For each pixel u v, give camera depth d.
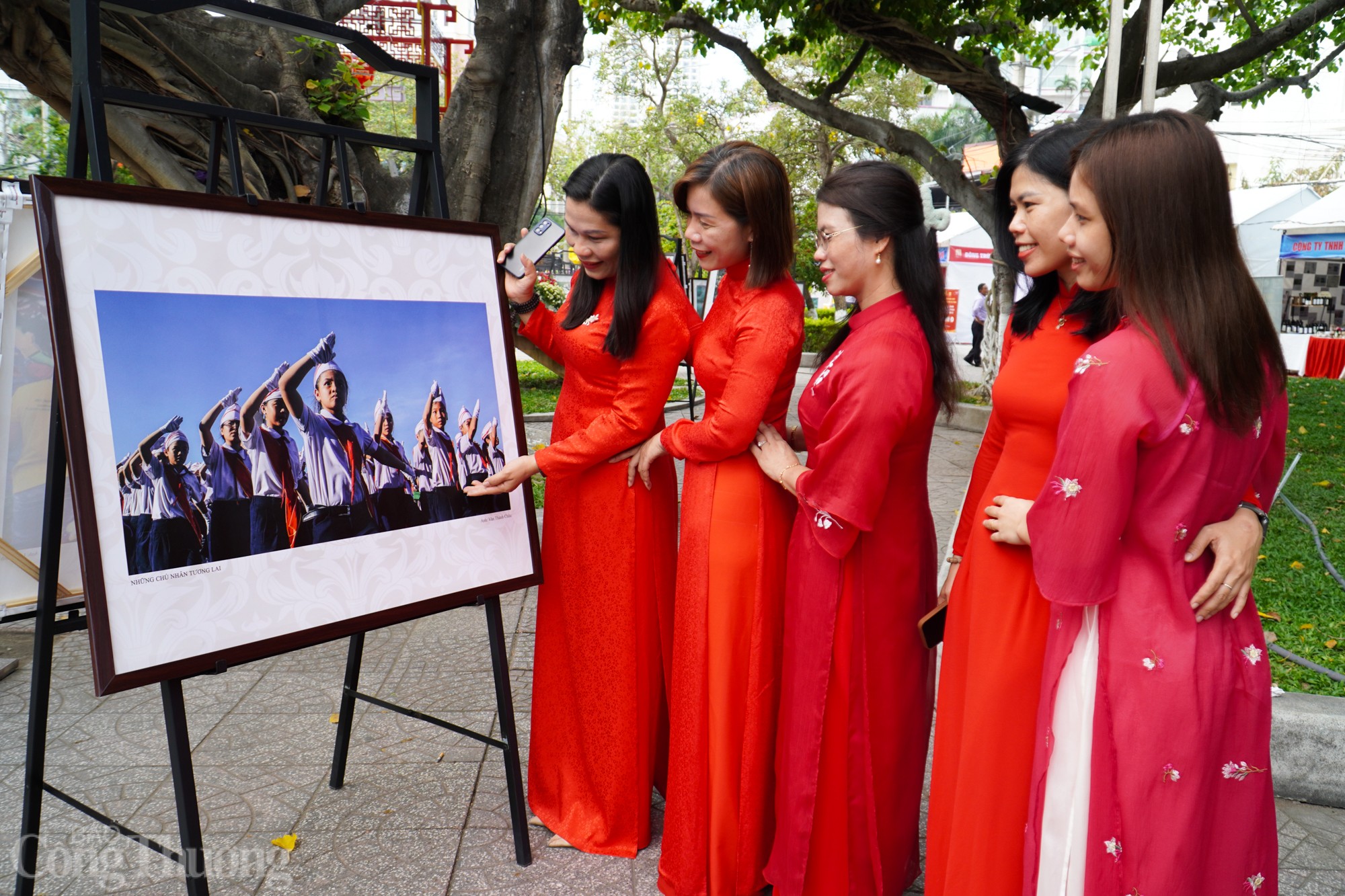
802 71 18.00
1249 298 1.27
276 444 1.62
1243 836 1.36
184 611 1.47
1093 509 1.30
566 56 4.76
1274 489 1.47
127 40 3.69
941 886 1.63
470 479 1.96
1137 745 1.30
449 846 2.12
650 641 2.10
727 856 1.92
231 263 1.58
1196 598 1.31
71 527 2.54
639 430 1.99
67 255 1.38
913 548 1.83
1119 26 4.04
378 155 4.61
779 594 1.94
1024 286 1.84
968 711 1.55
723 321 1.92
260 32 4.19
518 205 4.78
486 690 3.00
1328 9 6.99
